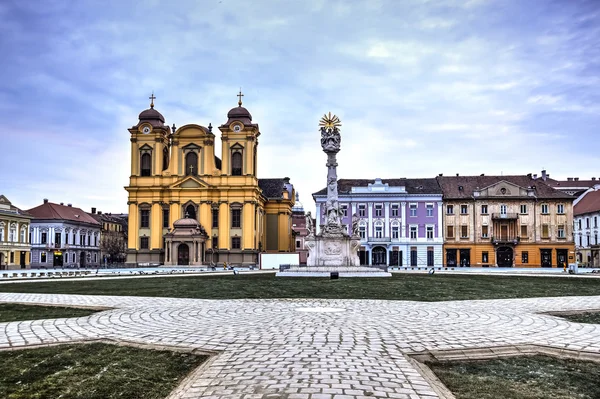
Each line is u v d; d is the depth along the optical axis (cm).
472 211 9038
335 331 1510
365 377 1022
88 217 12575
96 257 12475
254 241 8994
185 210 9069
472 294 2803
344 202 9150
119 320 1772
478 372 1109
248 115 9262
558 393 974
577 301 2394
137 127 9250
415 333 1480
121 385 1027
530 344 1334
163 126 9388
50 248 10762
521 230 8938
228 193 8969
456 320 1741
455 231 9038
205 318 1805
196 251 8656
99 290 3206
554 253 8850
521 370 1126
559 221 8906
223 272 6462
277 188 10644
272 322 1694
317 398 902
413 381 1000
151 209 9131
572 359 1224
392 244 9038
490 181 9450
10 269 9156
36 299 2558
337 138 5481
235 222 8962
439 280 4222
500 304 2255
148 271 6862
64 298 2606
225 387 970
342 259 5391
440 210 9031
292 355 1202
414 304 2245
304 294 2795
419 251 9025
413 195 9056
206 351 1276
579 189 11631
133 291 3092
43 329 1596
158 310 2045
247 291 3030
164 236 8694
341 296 2658
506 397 949
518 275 5375
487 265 8919
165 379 1069
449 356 1234
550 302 2350
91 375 1092
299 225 14975
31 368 1145
